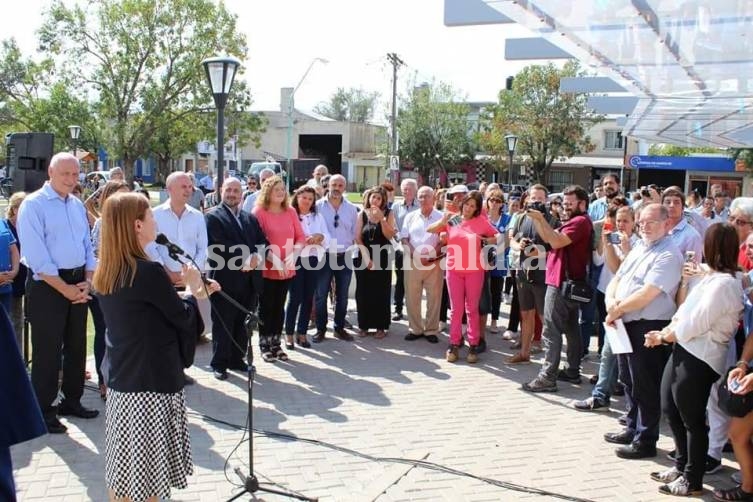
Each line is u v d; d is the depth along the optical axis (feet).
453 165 143.74
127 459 9.97
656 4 12.49
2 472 7.02
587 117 117.70
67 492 12.09
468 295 21.63
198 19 95.04
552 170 141.49
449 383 19.60
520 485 12.93
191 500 11.92
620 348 14.08
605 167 133.18
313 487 12.61
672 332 12.57
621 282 14.39
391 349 23.36
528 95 118.11
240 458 13.84
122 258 9.73
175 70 96.07
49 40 92.84
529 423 16.44
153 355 10.00
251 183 37.91
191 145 109.50
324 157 183.42
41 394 14.64
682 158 106.11
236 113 100.07
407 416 16.70
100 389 17.25
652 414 14.24
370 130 186.91
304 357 21.97
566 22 13.94
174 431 10.47
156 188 134.72
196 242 18.21
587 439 15.47
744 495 12.24
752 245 12.70
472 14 14.17
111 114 97.04
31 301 14.67
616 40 15.49
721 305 11.64
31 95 97.25
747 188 103.50
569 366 19.94
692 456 12.50
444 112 140.87
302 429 15.61
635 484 13.12
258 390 18.42
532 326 21.90
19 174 25.35
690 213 27.55
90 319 27.12
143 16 93.45
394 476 13.12
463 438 15.34
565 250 18.42
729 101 24.68
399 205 27.94
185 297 12.37
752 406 11.44
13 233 17.97
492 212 26.17
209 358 21.47
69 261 14.93
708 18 13.26
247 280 19.47
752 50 15.96
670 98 24.91
